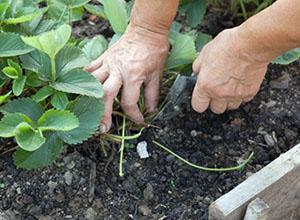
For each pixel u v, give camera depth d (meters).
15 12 1.07
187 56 1.07
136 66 1.04
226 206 0.94
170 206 1.04
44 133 0.99
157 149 1.09
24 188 1.03
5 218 1.01
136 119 1.07
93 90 0.99
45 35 0.94
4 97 0.99
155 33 1.06
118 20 1.11
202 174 1.08
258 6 1.24
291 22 0.88
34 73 1.03
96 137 1.08
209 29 1.24
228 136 1.11
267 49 0.93
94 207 1.03
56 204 1.03
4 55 1.00
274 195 0.99
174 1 1.03
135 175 1.06
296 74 1.19
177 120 1.12
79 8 1.17
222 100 1.03
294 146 1.06
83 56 1.03
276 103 1.15
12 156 1.06
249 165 1.09
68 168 1.05
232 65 0.97
